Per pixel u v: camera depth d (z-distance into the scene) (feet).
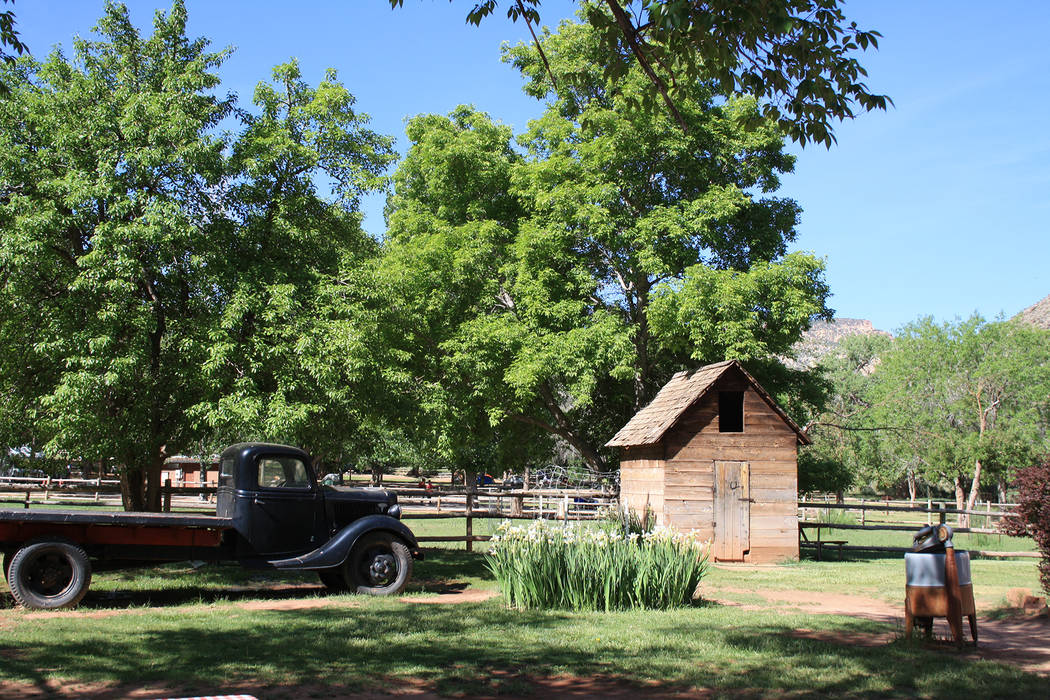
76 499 113.91
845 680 24.91
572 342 81.87
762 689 23.98
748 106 85.40
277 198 55.98
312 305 53.57
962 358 163.22
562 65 88.89
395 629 32.73
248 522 42.93
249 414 46.75
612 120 83.76
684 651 28.99
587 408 101.40
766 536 70.28
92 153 50.01
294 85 59.47
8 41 29.12
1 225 47.52
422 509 125.59
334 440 59.31
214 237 53.62
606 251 88.48
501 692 23.70
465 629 32.91
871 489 268.41
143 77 55.52
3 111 49.47
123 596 42.96
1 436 52.65
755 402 71.77
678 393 75.56
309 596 44.09
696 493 69.82
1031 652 29.94
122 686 23.62
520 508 95.20
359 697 22.97
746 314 79.66
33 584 37.88
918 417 165.37
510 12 27.45
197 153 50.90
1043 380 159.22
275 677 24.72
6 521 37.27
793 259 82.99
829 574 58.85
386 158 61.21
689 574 40.70
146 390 50.65
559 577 39.06
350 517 46.93
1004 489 177.17
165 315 52.29
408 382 73.87
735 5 23.94
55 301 50.01
